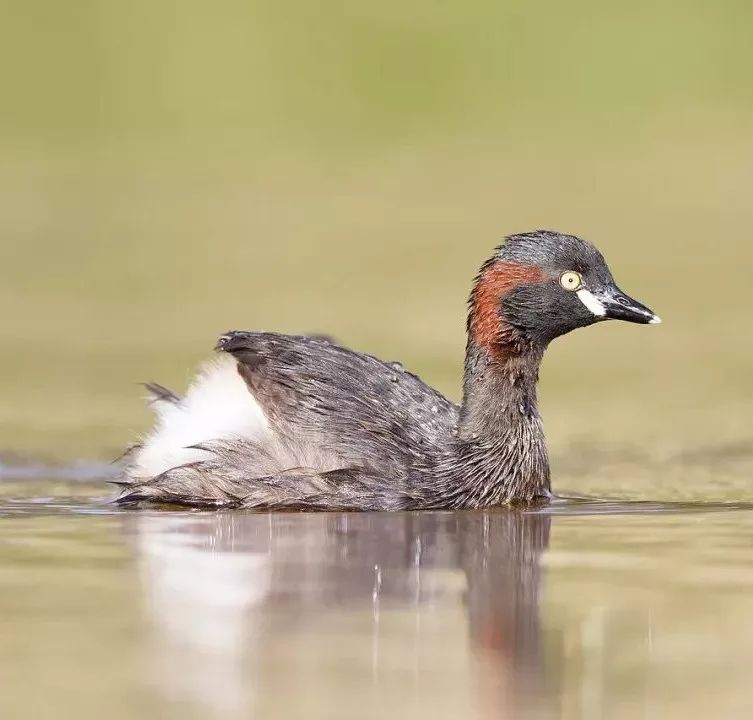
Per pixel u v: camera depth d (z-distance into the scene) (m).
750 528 12.69
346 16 40.00
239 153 35.56
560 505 13.98
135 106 37.50
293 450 13.48
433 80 38.31
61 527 12.60
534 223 30.52
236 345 13.89
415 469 13.66
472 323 14.26
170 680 8.30
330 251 29.39
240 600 10.00
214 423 13.73
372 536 12.24
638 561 11.27
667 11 39.75
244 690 8.13
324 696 8.07
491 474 13.89
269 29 39.72
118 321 24.58
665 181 32.72
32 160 34.94
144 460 13.91
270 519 13.00
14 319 24.80
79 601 9.95
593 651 8.91
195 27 39.78
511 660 8.75
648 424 18.58
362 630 9.32
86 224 31.16
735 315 25.38
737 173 32.91
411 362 21.47
